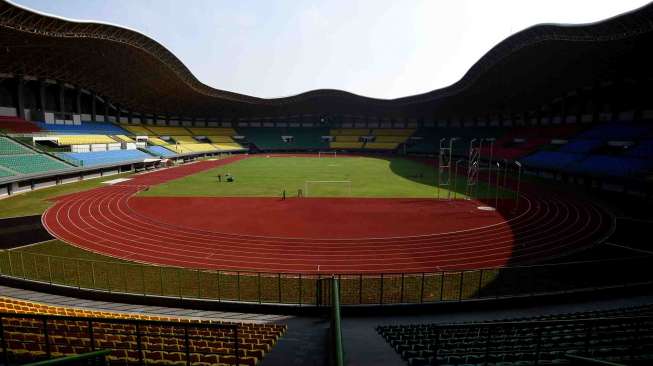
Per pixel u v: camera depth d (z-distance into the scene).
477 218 29.48
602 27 38.31
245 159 81.81
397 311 14.08
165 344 9.47
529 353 7.96
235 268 19.28
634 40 38.78
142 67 60.59
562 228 26.53
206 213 31.08
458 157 80.31
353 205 34.31
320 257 20.98
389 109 99.69
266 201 36.00
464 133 94.94
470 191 41.53
